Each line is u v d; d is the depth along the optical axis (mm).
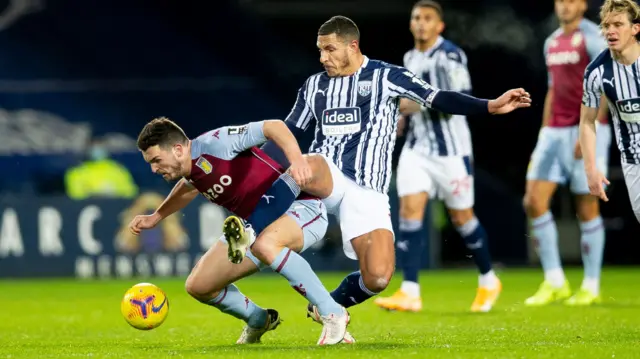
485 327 28203
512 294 44719
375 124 24344
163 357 20531
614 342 22766
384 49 79125
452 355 19922
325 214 23781
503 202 70125
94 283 55000
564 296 39000
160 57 90312
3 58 89688
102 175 64000
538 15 79312
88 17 91062
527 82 78375
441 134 35656
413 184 35781
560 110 38250
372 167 24141
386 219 24016
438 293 45719
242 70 88688
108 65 90875
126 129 83750
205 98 84500
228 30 88875
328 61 24422
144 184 65250
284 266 22203
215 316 34188
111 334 27953
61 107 83188
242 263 22906
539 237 38844
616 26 25812
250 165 22562
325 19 85312
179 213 58219
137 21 91125
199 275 23109
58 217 58219
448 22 79062
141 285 23766
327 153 24359
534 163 38875
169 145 21781
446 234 67375
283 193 22297
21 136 74000
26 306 40344
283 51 87062
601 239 38406
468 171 35750
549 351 20609
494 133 75000
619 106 26781
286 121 25250
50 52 90312
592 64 26812
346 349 21391
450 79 35312
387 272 23547
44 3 90062
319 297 22375
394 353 20359
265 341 24656
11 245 58125
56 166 66250
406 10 78625
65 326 31234
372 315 34000
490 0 79688
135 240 58250
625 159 27438
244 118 84812
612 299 39875
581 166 37906
